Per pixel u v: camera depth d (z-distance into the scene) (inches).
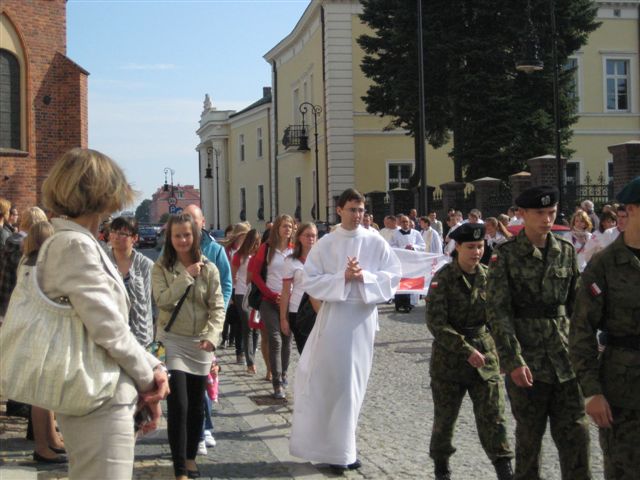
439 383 236.4
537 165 1011.9
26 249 230.7
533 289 200.5
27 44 1023.6
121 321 131.2
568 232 534.9
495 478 249.1
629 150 933.2
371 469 265.4
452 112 1325.0
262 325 423.8
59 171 134.0
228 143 2930.6
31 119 1027.9
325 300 268.4
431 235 830.5
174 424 247.1
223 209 2955.2
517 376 194.2
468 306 233.9
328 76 1647.4
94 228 137.7
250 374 457.7
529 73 1285.7
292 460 278.2
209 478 256.8
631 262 167.3
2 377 126.5
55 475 251.9
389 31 1326.3
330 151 1654.8
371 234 279.9
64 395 126.6
